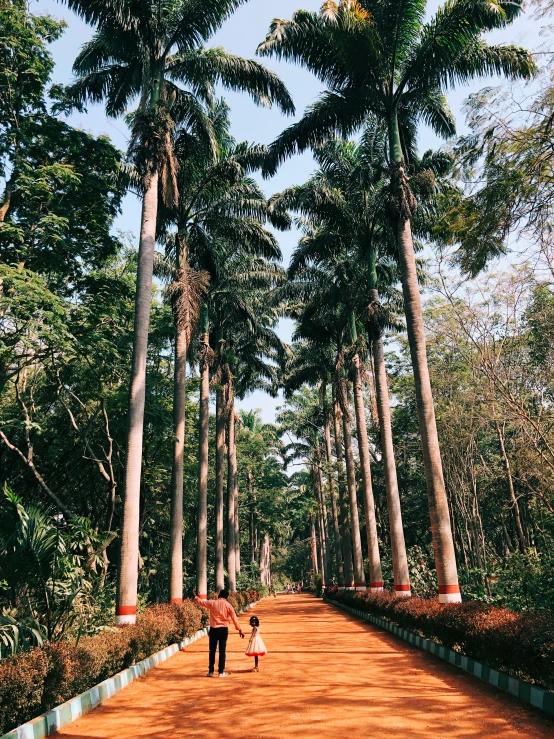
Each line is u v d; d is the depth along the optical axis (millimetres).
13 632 7230
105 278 15828
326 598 35094
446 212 9883
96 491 21250
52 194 13500
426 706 5855
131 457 11531
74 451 19500
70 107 15336
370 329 18344
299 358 31516
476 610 8422
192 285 16812
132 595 10680
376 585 19562
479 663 7551
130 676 8227
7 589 10281
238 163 18109
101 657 7227
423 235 18016
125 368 16750
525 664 6305
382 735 4789
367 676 7754
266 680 7719
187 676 8539
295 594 56125
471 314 15008
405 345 28031
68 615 9680
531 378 15562
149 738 5121
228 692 7016
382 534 32281
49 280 15586
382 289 22828
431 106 16125
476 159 8992
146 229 13180
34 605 9617
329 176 19656
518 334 14875
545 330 14203
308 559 72375
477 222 9133
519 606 11500
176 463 15977
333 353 28828
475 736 4730
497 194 8625
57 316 12305
